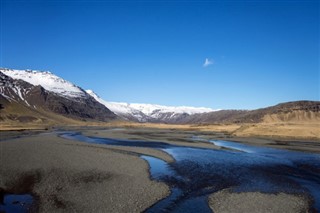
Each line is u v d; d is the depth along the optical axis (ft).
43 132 394.11
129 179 110.42
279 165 146.00
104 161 143.54
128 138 305.94
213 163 149.48
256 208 82.74
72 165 132.16
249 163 150.51
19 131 398.42
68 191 95.14
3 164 132.57
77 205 82.79
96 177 112.27
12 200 87.66
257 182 111.96
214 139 298.15
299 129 319.68
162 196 92.02
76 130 486.79
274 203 87.04
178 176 119.65
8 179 109.09
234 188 102.94
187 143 251.80
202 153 185.88
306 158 168.04
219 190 100.27
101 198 88.74
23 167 127.03
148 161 153.58
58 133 377.50
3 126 487.61
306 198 92.58
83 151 176.86
